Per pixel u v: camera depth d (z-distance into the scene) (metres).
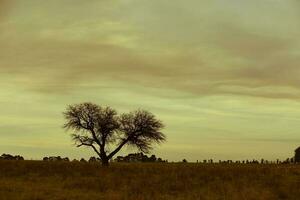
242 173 50.66
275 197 36.62
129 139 70.81
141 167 60.94
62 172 55.69
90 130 70.12
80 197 34.50
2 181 44.28
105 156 69.50
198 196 36.03
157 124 72.12
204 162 82.31
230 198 34.75
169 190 40.34
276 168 54.62
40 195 34.47
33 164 63.19
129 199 34.09
